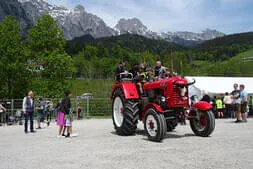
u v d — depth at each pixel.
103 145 8.09
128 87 10.00
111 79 43.84
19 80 28.03
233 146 7.56
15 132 12.55
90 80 43.28
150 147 7.63
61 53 30.16
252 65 58.78
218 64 62.12
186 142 8.29
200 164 5.72
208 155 6.50
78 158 6.51
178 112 9.27
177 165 5.70
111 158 6.43
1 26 27.75
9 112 19.61
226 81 24.55
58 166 5.83
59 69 29.02
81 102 23.00
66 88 29.12
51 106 19.91
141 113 10.10
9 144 8.78
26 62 28.47
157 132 8.44
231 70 58.25
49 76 29.30
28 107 12.29
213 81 24.16
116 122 10.72
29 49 29.00
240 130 11.19
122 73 10.69
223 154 6.59
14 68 26.78
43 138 10.04
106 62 75.00
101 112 23.77
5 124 18.30
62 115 10.26
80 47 137.12
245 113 15.53
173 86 8.91
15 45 27.70
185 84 8.99
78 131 11.91
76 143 8.61
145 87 9.80
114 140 8.98
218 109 20.38
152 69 10.42
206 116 9.19
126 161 6.12
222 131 10.84
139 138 9.32
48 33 29.20
